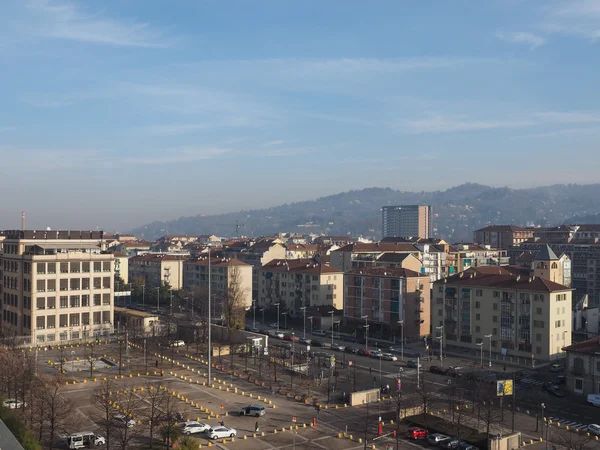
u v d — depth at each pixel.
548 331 153.50
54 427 87.06
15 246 187.75
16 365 109.69
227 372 139.12
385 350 171.25
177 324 187.00
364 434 95.00
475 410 107.62
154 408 92.44
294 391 122.25
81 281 184.25
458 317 173.88
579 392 125.00
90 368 138.75
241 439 92.06
